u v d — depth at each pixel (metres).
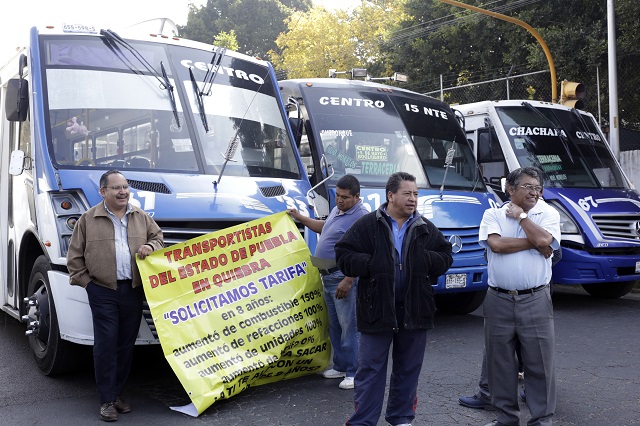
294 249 6.12
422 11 24.41
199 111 6.76
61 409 5.46
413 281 4.51
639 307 9.83
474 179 9.28
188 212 5.86
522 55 19.98
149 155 6.34
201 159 6.47
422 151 9.01
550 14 19.34
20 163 6.38
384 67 30.30
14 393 5.86
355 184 5.77
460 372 6.47
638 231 9.82
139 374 6.57
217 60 7.29
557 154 10.43
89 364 6.28
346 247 4.60
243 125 6.99
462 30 22.33
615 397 5.68
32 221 6.45
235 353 5.63
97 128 6.22
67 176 5.88
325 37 37.59
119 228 5.33
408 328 4.47
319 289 6.18
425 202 8.23
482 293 9.20
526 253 4.64
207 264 5.68
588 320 8.88
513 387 4.78
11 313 7.24
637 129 17.95
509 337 4.73
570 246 9.43
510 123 10.51
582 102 11.76
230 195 6.23
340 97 8.97
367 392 4.53
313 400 5.66
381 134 8.83
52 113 6.19
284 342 5.86
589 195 9.91
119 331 5.38
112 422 5.19
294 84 8.98
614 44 13.45
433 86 23.88
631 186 10.91
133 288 5.35
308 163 8.45
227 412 5.39
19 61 6.56
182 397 5.81
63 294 5.71
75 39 6.65
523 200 4.69
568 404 5.53
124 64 6.68
